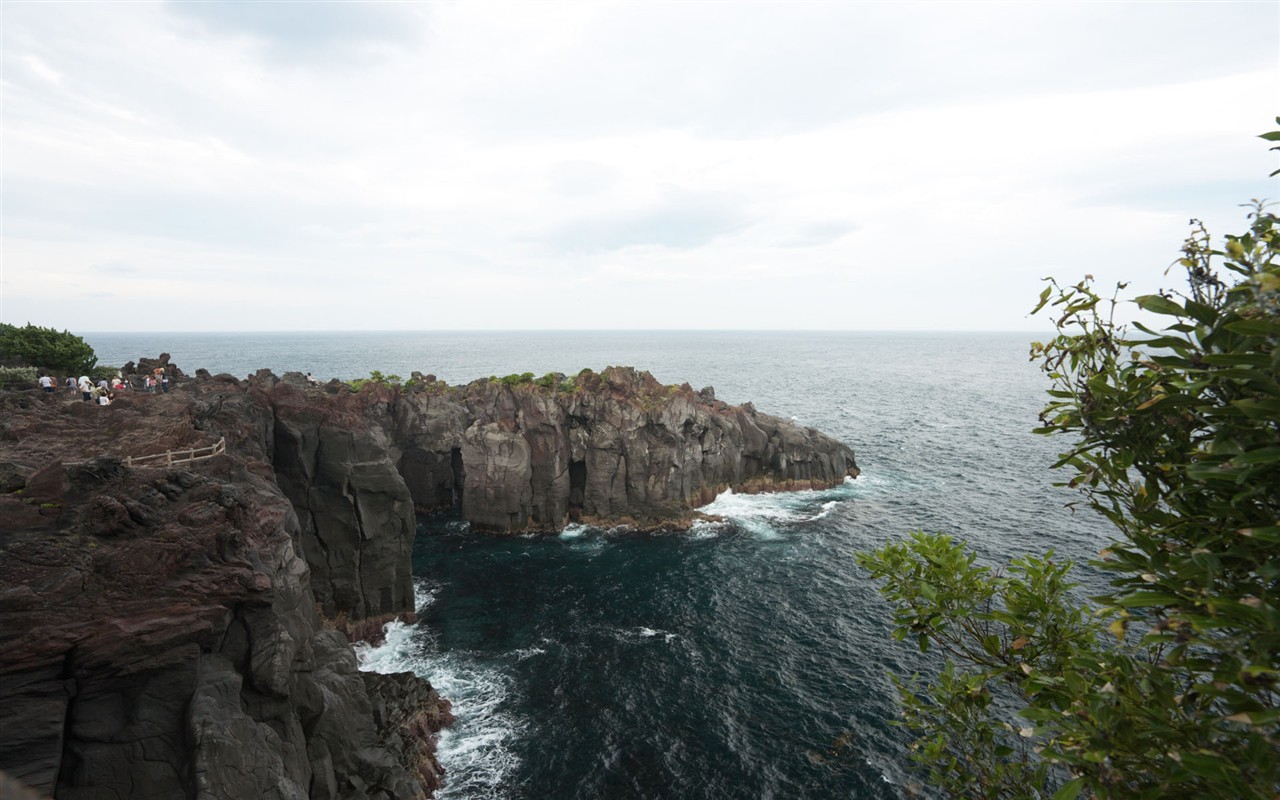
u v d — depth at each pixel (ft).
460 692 126.11
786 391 599.16
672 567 189.88
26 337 206.39
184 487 80.79
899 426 407.23
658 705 120.26
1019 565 23.85
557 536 223.71
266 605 75.56
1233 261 14.71
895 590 26.61
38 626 59.52
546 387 251.39
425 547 214.07
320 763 83.92
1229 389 14.74
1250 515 14.51
